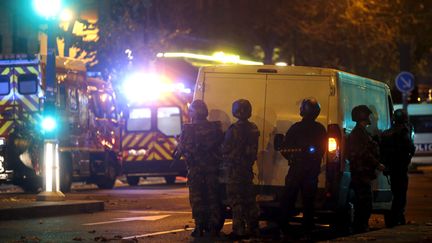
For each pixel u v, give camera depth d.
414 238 32.59
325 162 35.78
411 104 124.44
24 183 66.62
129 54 82.75
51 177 51.03
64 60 67.50
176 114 78.62
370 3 109.31
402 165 40.66
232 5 109.75
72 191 70.12
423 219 45.69
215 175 35.28
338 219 37.47
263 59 117.69
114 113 76.50
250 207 34.66
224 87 37.59
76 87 69.06
